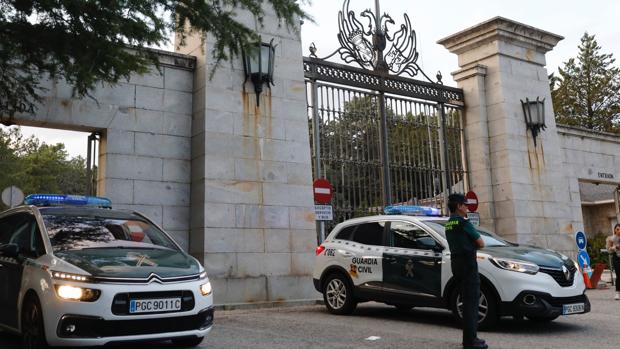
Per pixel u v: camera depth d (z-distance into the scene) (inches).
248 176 451.2
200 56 455.5
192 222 441.1
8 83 353.7
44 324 217.2
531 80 668.7
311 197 480.1
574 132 740.0
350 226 391.9
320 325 331.0
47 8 287.0
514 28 646.5
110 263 229.9
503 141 626.5
